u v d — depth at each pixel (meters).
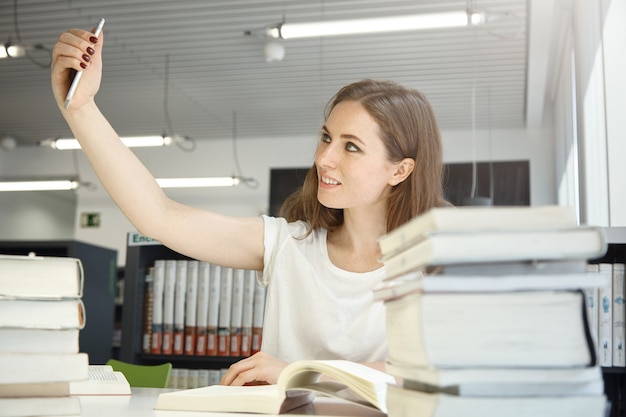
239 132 10.00
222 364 3.17
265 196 10.03
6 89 8.53
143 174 1.31
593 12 4.49
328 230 1.55
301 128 9.76
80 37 1.09
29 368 0.70
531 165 9.18
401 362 0.65
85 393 1.17
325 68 7.80
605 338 2.30
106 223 10.34
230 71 7.91
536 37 6.00
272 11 6.60
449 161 9.44
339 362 0.88
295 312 1.48
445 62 7.56
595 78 4.60
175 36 7.15
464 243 0.57
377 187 1.41
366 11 6.54
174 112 9.23
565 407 0.57
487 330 0.58
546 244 0.58
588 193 4.95
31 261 0.71
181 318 3.07
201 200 10.19
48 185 9.11
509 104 8.61
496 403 0.57
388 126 1.40
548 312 0.59
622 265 2.30
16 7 6.68
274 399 0.82
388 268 0.70
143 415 0.80
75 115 1.17
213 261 1.49
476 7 6.32
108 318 4.27
